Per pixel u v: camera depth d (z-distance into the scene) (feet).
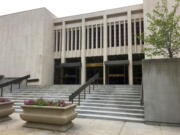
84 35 61.00
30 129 18.20
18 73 59.00
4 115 21.93
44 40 58.90
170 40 22.07
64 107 18.11
